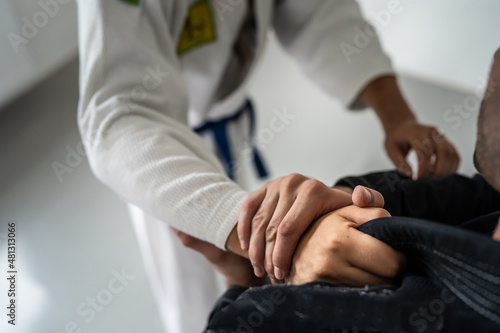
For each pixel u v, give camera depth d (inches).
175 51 26.5
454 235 10.5
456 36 61.0
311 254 14.3
